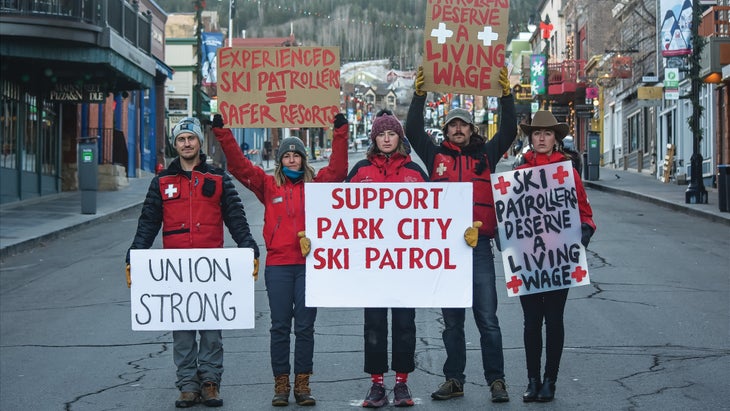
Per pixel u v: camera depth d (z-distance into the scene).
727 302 11.55
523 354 8.91
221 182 7.58
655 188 31.47
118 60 26.34
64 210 24.70
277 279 7.36
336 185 7.30
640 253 16.09
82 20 24.58
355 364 8.63
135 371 8.64
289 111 7.98
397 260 7.27
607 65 47.16
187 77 53.69
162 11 43.22
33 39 24.39
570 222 7.38
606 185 33.62
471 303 7.23
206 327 7.41
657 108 39.62
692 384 7.69
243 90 8.00
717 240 18.09
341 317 10.91
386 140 7.45
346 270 7.28
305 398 7.26
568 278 7.33
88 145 23.67
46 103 29.47
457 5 7.85
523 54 68.12
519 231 7.41
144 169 41.22
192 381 7.39
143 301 7.45
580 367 8.34
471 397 7.41
